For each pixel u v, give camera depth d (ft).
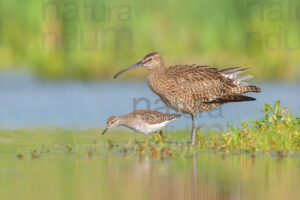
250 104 64.18
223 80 48.08
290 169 34.94
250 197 28.99
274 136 42.01
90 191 30.25
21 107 64.03
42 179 32.86
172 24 90.43
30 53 90.07
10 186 31.30
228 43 89.71
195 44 89.86
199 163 36.86
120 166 36.19
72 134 49.52
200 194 29.55
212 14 90.53
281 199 28.71
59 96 70.95
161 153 40.04
